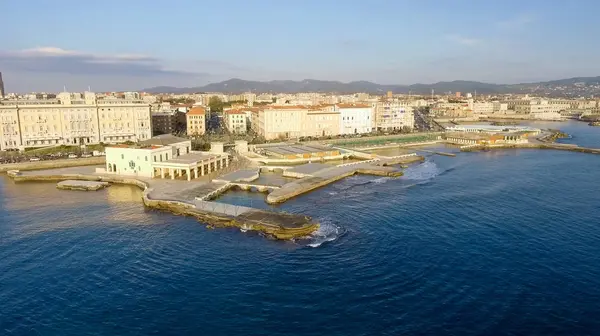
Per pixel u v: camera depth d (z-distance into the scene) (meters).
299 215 90.19
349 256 70.56
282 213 91.88
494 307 54.56
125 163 137.38
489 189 118.12
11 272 66.25
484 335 48.88
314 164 159.88
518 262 67.81
